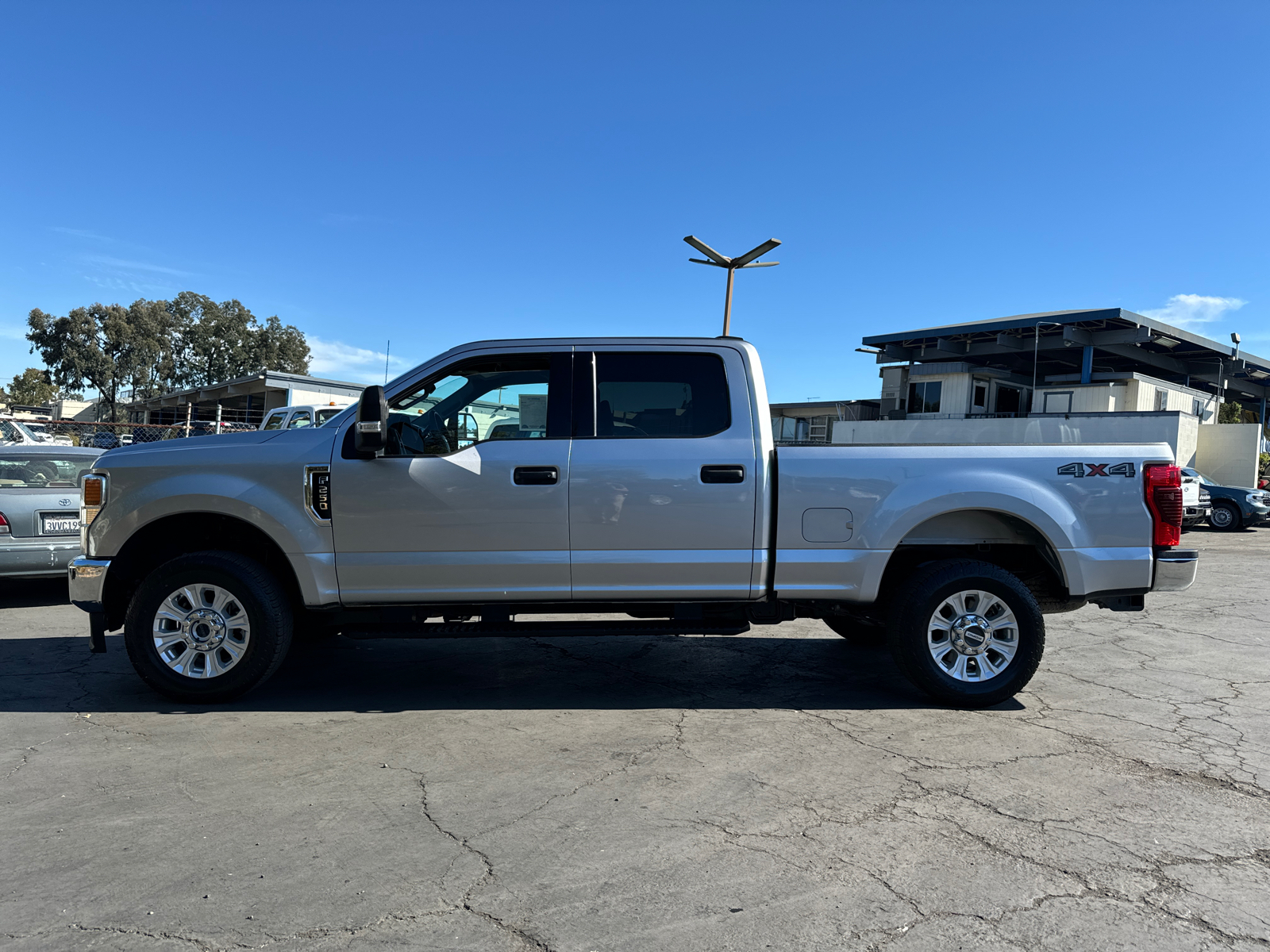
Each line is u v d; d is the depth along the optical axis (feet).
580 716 15.05
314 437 15.51
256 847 9.86
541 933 8.11
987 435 96.17
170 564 15.10
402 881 9.09
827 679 17.75
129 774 12.09
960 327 116.37
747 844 10.00
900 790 11.71
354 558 15.20
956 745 13.62
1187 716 15.43
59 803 11.09
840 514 15.44
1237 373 127.75
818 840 10.12
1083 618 25.45
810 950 7.84
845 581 15.47
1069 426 93.25
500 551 15.23
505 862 9.54
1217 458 89.25
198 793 11.46
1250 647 21.45
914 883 9.11
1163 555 15.52
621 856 9.68
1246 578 35.01
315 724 14.44
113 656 19.21
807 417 142.72
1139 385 103.09
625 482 15.24
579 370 15.80
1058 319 104.47
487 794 11.48
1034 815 10.92
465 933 8.09
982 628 15.42
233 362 221.46
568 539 15.24
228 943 7.89
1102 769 12.61
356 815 10.78
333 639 21.43
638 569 15.33
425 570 15.19
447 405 15.83
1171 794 11.67
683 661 19.35
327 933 8.08
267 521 15.10
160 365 211.41
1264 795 11.68
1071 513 15.42
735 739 13.84
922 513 15.37
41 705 15.35
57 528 25.52
